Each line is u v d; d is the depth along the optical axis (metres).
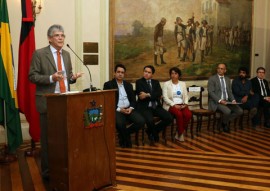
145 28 6.89
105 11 6.38
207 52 7.85
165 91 5.99
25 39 4.69
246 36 8.46
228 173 4.05
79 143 3.11
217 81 6.72
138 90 5.76
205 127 7.01
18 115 4.62
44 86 3.60
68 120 2.98
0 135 5.42
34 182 3.70
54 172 3.20
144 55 6.94
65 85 3.71
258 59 8.75
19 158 4.65
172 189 3.51
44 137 3.66
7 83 4.46
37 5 5.63
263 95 7.16
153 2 6.95
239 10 8.27
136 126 5.25
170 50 7.28
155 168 4.22
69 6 6.01
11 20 5.48
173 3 7.22
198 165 4.37
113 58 6.54
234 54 8.30
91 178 3.26
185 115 5.75
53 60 3.65
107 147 3.44
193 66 7.66
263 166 4.35
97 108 3.27
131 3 6.68
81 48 6.18
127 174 3.98
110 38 6.46
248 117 7.39
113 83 5.48
